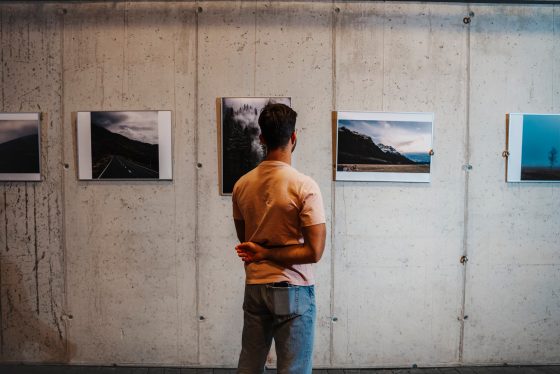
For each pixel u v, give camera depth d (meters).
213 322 2.72
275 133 1.53
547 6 2.70
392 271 2.73
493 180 2.73
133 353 2.73
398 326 2.74
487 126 2.71
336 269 2.71
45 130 2.68
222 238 2.70
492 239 2.74
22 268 2.71
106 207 2.69
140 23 2.65
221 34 2.65
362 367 2.74
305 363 1.54
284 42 2.66
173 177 2.69
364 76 2.68
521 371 2.69
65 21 2.65
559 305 2.77
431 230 2.72
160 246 2.70
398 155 2.68
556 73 2.72
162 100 2.67
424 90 2.69
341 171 2.67
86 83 2.66
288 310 1.50
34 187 2.69
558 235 2.76
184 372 2.67
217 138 2.67
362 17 2.66
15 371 2.64
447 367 2.75
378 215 2.71
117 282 2.71
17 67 2.66
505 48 2.70
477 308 2.75
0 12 2.65
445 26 2.68
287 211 1.48
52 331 2.73
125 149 2.67
